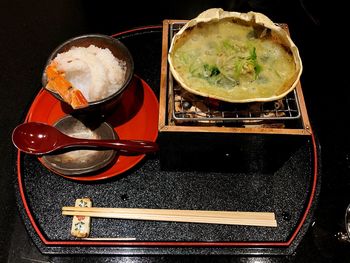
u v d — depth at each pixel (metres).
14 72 0.42
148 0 0.49
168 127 0.31
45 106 0.37
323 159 0.37
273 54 0.33
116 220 0.32
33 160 0.35
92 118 0.35
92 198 0.33
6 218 0.34
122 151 0.35
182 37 0.32
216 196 0.34
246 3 0.48
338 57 0.45
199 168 0.35
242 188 0.34
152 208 0.33
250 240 0.31
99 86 0.34
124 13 0.48
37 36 0.45
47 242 0.30
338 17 0.48
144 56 0.42
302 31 0.47
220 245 0.31
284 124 0.33
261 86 0.32
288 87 0.30
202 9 0.48
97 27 0.47
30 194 0.33
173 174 0.35
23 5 0.48
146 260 0.31
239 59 0.32
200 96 0.31
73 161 0.33
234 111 0.32
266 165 0.35
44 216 0.32
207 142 0.32
